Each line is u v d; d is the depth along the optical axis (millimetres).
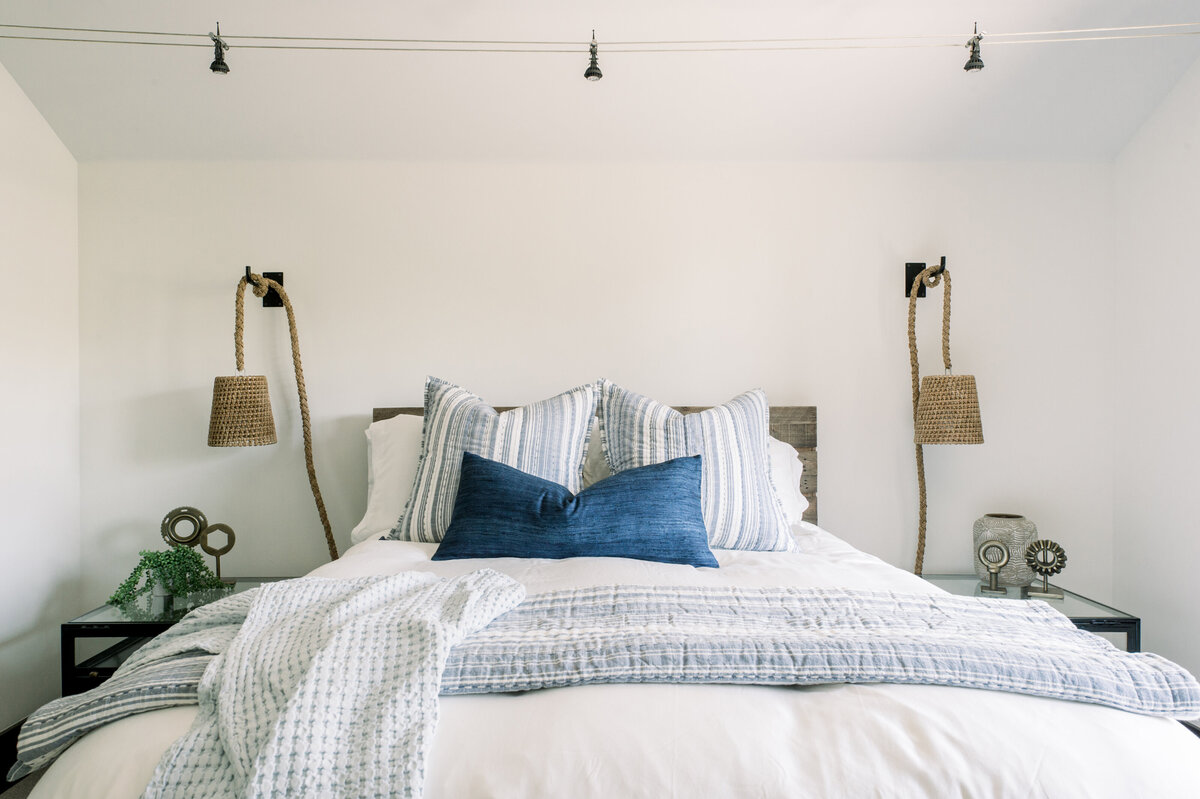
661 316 2686
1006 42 2266
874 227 2693
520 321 2678
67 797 930
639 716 979
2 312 2291
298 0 2127
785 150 2646
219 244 2648
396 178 2664
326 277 2662
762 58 2316
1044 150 2652
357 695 991
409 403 2674
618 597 1310
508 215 2674
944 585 2480
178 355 2646
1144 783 918
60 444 2531
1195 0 2162
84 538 2627
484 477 1902
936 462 2709
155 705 1057
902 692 1038
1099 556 2709
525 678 1042
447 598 1276
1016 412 2707
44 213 2467
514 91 2426
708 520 2018
